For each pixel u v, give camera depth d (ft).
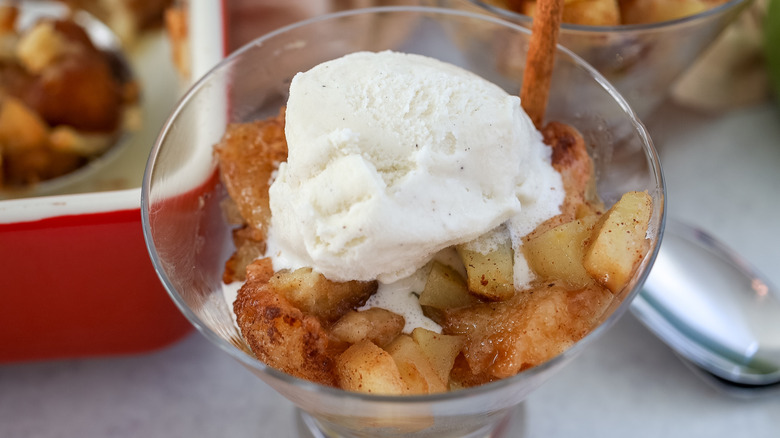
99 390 0.85
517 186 0.70
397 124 0.68
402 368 0.65
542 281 0.69
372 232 0.65
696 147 0.98
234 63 0.75
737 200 0.95
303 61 0.78
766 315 0.87
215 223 0.76
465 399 0.60
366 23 0.78
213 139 0.76
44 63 1.00
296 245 0.69
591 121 0.77
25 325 0.81
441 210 0.67
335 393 0.60
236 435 0.83
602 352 0.87
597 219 0.70
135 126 1.03
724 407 0.84
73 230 0.74
